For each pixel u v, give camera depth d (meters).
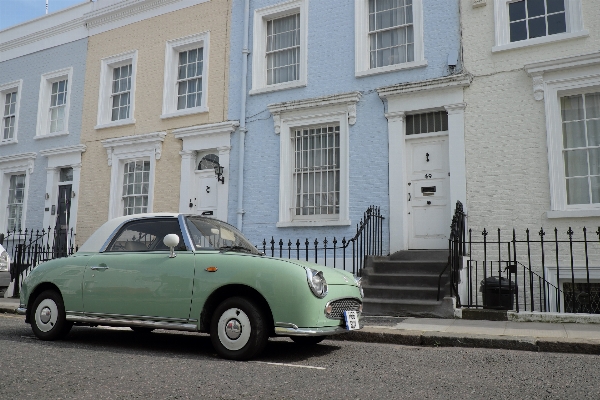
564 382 4.41
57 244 13.86
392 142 10.50
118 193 13.81
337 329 5.41
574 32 9.18
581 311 8.70
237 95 12.44
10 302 10.94
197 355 5.58
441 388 4.20
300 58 11.77
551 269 8.90
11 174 16.16
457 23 10.21
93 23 14.95
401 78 10.59
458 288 8.41
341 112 11.06
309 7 11.85
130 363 5.09
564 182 9.06
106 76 14.57
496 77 9.73
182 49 13.59
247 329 5.23
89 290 6.16
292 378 4.50
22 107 16.08
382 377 4.57
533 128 9.34
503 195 9.38
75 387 4.14
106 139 13.95
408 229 10.27
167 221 6.19
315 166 11.42
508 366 5.05
